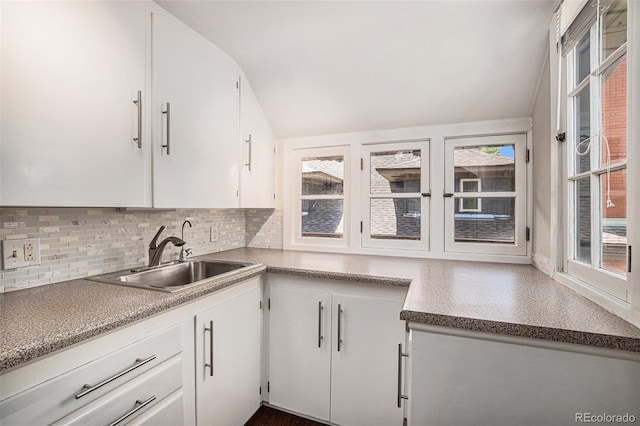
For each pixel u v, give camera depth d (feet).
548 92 5.10
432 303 3.61
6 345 2.47
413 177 7.18
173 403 3.93
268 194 7.90
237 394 5.24
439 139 6.87
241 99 6.65
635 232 2.75
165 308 3.71
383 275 5.21
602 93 3.45
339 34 5.37
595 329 2.75
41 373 2.63
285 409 5.92
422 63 5.65
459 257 6.75
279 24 5.21
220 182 6.02
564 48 4.27
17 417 2.48
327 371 5.59
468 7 4.61
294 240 8.20
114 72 4.06
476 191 6.71
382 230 7.43
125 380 3.33
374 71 6.00
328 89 6.63
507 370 3.01
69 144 3.57
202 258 6.72
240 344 5.32
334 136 7.73
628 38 2.71
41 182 3.32
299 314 5.80
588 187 3.88
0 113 3.01
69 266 4.56
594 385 2.76
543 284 4.55
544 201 5.36
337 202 7.83
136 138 4.35
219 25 5.24
